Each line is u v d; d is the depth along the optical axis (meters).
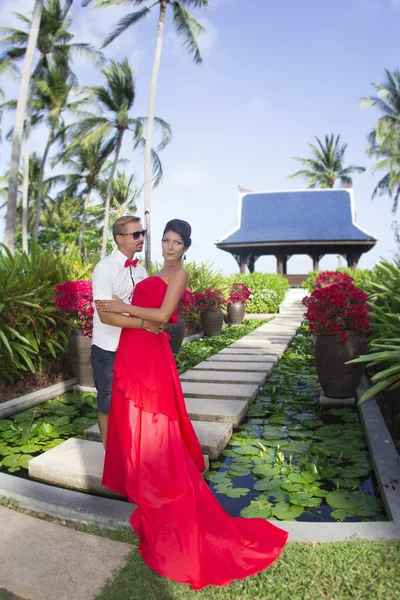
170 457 2.59
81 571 2.27
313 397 5.72
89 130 28.56
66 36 28.20
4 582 2.19
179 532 2.30
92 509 2.81
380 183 36.19
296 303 21.95
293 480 3.43
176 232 2.77
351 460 3.80
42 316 6.21
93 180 35.69
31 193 41.06
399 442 4.01
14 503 2.97
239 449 4.09
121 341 2.79
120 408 2.73
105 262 3.25
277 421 4.81
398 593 2.03
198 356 8.50
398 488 3.04
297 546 2.40
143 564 2.29
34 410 5.29
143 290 2.79
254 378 6.30
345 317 5.14
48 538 2.58
